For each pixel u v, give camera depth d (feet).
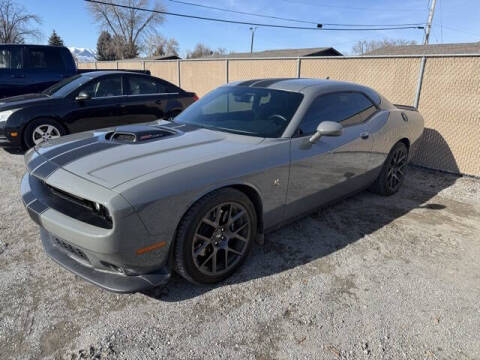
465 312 7.95
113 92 21.34
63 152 8.61
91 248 6.84
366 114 12.86
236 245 9.06
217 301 8.11
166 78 45.88
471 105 17.66
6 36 160.04
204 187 7.61
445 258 10.22
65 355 6.53
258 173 8.69
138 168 7.36
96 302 7.98
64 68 26.94
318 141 10.44
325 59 24.22
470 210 13.80
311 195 10.61
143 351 6.66
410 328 7.41
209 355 6.61
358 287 8.75
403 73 20.13
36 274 8.93
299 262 9.78
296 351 6.75
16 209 12.66
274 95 11.15
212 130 10.32
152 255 7.21
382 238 11.32
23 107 18.51
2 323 7.24
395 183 15.19
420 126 15.96
